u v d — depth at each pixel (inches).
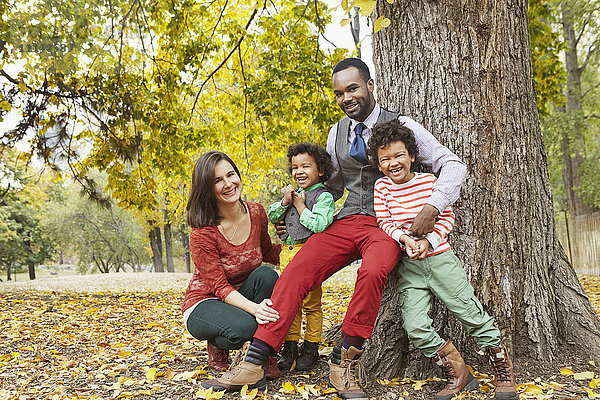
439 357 105.8
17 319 233.1
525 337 125.6
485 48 125.3
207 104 454.9
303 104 371.6
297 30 371.9
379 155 107.2
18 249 1176.2
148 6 366.9
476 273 123.8
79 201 1181.1
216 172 114.8
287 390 108.2
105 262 1542.8
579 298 134.2
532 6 363.3
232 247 118.3
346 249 114.2
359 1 103.7
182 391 113.0
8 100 362.9
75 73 378.0
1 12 335.0
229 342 112.4
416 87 130.5
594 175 696.4
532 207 130.6
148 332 205.5
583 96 725.9
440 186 105.3
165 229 1127.0
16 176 824.9
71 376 133.6
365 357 122.6
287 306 106.5
